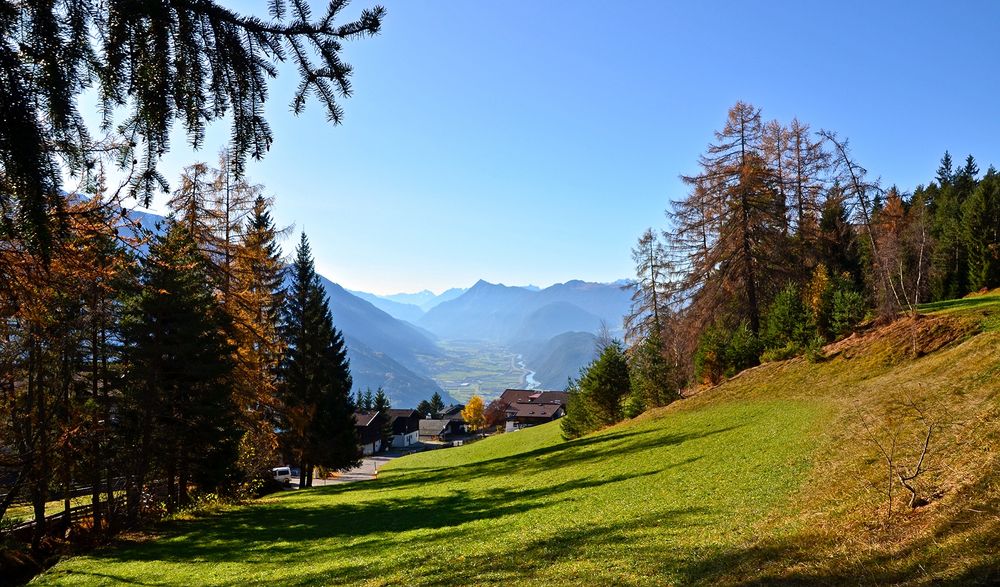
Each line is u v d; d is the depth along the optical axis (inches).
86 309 704.4
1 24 124.4
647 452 863.1
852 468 450.9
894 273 1450.5
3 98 123.0
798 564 278.2
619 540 415.2
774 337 1326.3
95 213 241.8
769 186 1401.3
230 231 1023.6
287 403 1359.5
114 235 273.6
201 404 906.7
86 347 831.1
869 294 1354.6
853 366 1016.9
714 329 1501.0
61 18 128.1
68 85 131.9
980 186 1807.3
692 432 930.7
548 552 416.8
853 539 291.3
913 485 339.6
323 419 1480.1
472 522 626.5
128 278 719.1
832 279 1411.2
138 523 892.0
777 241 1369.3
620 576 327.3
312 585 442.0
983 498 269.6
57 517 866.8
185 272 877.2
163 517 936.9
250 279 1035.3
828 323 1229.1
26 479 775.1
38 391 760.3
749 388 1187.9
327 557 558.6
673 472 665.6
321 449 1467.8
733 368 1389.0
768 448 658.2
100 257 281.6
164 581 548.4
